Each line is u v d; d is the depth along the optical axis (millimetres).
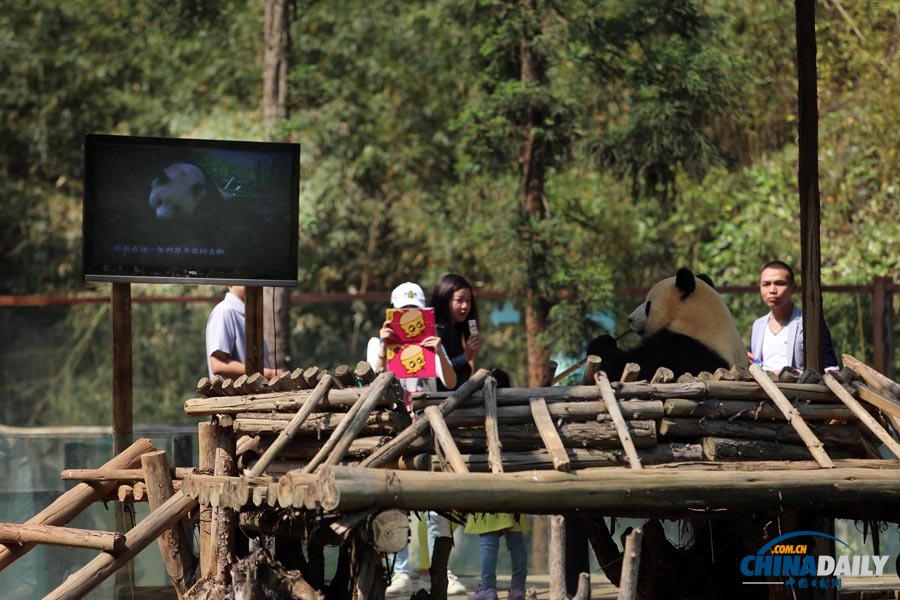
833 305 40000
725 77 38188
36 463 22844
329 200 52062
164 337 58312
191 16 42000
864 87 43719
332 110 51781
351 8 57688
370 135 55594
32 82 58594
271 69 39906
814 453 15750
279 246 21375
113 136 21016
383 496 13938
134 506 22719
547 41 36719
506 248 37375
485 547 21906
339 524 13734
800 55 19500
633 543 14445
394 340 16906
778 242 42906
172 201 21156
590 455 15508
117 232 21031
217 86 58000
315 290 57750
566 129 38062
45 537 19234
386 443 15617
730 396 16078
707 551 19688
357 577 14945
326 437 16516
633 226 49219
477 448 15805
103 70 57531
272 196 21406
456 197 45344
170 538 19500
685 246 49000
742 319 41156
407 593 23469
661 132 36875
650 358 19172
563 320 36656
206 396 18469
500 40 37875
